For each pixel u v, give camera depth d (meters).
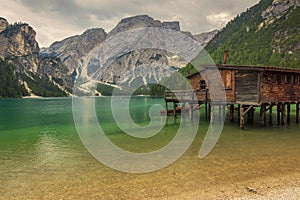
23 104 82.38
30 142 18.78
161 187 9.12
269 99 22.00
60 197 8.53
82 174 10.87
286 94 23.66
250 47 142.88
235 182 9.41
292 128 22.53
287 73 23.67
